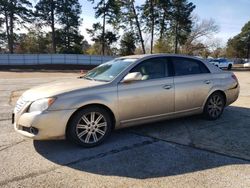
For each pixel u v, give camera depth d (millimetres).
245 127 6203
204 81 6375
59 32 51438
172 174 3998
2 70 35188
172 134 5738
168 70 5930
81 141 4945
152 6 46906
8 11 46594
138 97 5391
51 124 4645
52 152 4816
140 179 3859
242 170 4113
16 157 4598
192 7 50719
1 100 10078
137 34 48406
